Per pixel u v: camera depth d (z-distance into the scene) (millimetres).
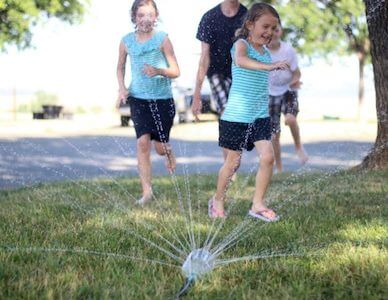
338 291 2379
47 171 7863
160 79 4516
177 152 10609
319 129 15797
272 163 3766
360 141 12062
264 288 2434
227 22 4598
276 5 16875
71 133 14617
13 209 4023
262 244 3076
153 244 3057
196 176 6344
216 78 4738
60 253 2873
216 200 3943
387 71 6156
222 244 3082
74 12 16000
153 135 4566
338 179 5539
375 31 6141
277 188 5023
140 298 2299
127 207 4191
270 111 5984
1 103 25828
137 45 4496
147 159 4492
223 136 3863
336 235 3254
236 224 3580
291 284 2469
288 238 3188
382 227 3420
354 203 4266
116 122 19562
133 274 2568
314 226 3459
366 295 2332
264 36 3715
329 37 17328
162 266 2709
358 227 3441
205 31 4637
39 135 13898
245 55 3713
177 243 3098
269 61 3834
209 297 2334
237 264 2730
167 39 4508
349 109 24641
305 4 16797
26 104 25094
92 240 3125
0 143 11844
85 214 3852
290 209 4047
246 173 6668
